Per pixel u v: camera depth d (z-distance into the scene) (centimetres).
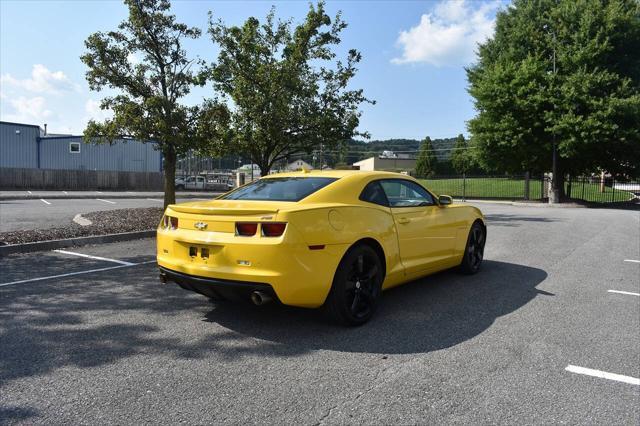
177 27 1232
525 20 2667
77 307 501
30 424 271
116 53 1175
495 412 289
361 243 455
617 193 3200
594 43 2305
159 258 469
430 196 591
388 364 359
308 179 495
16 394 307
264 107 1431
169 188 1311
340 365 357
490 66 2709
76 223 1180
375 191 499
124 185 4000
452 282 630
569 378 338
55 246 868
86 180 3812
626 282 636
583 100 2262
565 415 287
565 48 2439
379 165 9544
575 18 2444
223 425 272
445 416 284
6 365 351
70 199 2447
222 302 522
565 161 2622
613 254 859
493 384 327
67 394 307
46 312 482
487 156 2680
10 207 1772
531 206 2433
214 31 1439
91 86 1181
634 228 1280
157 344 396
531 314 488
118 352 378
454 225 616
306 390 315
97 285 596
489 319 470
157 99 1160
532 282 632
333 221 427
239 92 1410
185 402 298
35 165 4006
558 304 527
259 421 276
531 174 3048
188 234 434
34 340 403
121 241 969
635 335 427
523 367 356
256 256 391
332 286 427
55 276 645
